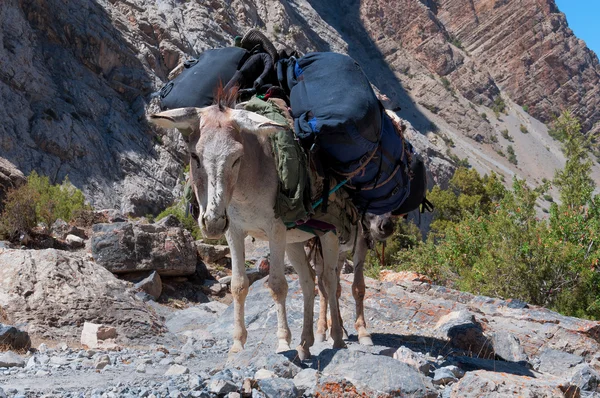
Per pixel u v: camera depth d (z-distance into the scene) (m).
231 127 5.64
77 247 16.39
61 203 20.91
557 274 15.94
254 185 6.10
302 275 7.08
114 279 11.52
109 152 63.19
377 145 6.88
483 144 195.88
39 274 10.74
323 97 6.53
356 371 5.93
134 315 10.62
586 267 15.81
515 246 16.52
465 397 5.65
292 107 6.67
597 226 16.98
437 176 117.94
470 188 56.66
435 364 7.75
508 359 9.36
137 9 80.00
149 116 5.66
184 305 14.04
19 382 5.97
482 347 9.31
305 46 115.06
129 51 72.06
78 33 67.94
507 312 12.61
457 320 10.62
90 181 58.78
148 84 71.81
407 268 20.97
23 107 58.53
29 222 15.98
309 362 6.67
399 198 8.00
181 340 10.54
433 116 198.50
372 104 6.61
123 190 61.25
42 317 9.97
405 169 7.93
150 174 65.31
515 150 198.38
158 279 14.03
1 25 61.06
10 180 21.69
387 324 11.20
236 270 6.58
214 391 5.31
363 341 9.17
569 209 17.66
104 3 76.38
